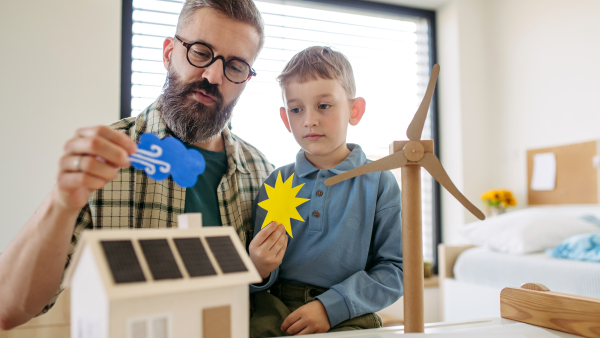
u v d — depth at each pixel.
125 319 0.30
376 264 0.78
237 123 2.32
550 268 1.73
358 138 2.69
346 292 0.67
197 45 0.75
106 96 2.08
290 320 0.64
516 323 0.56
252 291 0.77
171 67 0.80
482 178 2.86
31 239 0.50
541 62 2.61
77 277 0.34
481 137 2.88
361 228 0.77
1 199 1.87
